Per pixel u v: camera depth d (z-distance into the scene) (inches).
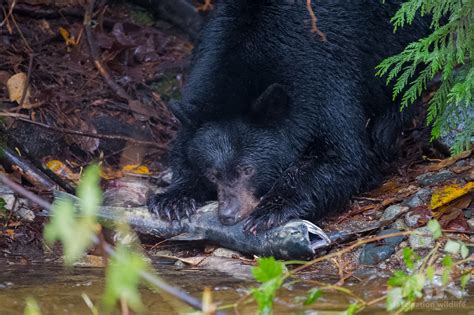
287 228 358.0
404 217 379.2
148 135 509.7
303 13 428.8
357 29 438.6
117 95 522.9
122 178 462.3
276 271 216.1
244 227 375.2
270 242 360.8
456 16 352.5
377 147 453.7
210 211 390.3
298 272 345.1
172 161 438.0
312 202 398.9
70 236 165.3
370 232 376.8
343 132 418.0
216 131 408.5
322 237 355.9
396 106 457.7
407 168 441.7
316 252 360.8
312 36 425.4
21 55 529.3
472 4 349.4
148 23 603.5
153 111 523.2
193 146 411.8
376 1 450.9
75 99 509.7
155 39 587.8
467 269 324.8
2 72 510.3
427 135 459.2
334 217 409.7
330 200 406.9
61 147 480.1
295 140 412.2
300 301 289.9
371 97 450.0
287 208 389.1
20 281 325.1
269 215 380.8
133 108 514.9
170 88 550.9
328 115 417.1
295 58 420.5
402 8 366.9
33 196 197.2
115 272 174.2
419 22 458.0
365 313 273.9
